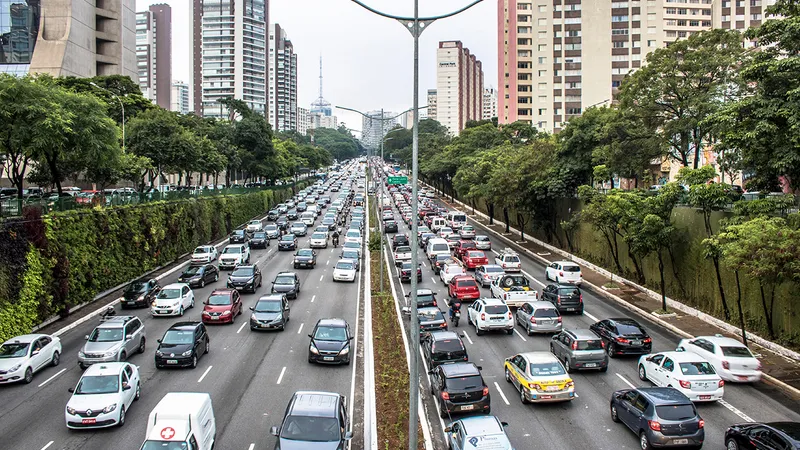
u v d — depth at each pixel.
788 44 26.61
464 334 30.47
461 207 104.50
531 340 29.19
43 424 19.03
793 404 20.92
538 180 57.31
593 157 49.75
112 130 41.75
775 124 25.75
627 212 36.59
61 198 35.56
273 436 18.02
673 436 16.38
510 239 67.12
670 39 110.62
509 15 116.19
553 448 17.20
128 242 42.75
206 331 29.47
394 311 34.75
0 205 30.00
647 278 40.78
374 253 57.81
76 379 23.59
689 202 34.00
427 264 53.12
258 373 24.20
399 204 102.94
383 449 17.02
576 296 34.59
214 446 17.25
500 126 112.75
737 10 109.75
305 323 32.84
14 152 39.62
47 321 31.69
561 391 20.30
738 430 16.33
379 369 24.50
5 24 89.31
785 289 27.19
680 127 41.75
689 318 33.22
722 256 29.30
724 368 23.14
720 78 41.69
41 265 31.17
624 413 18.38
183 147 60.22
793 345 26.64
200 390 22.09
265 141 99.50
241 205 77.94
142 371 24.44
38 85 36.97
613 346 26.31
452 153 108.50
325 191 143.12
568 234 55.94
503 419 19.42
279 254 58.91
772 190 29.41
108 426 18.56
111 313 32.16
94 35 98.44
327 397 17.11
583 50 112.50
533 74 113.88
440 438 18.03
